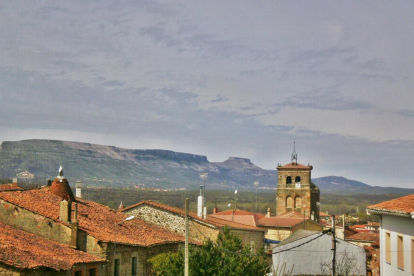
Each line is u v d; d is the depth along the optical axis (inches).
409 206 1525.6
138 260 1977.1
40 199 1990.7
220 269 1785.2
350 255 2546.8
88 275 1640.0
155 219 2731.3
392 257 1598.2
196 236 2677.2
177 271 1796.3
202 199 3144.7
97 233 1828.2
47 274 1421.0
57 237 1771.7
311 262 2564.0
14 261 1327.5
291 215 5319.9
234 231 2851.9
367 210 1722.4
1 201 1840.6
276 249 2588.6
